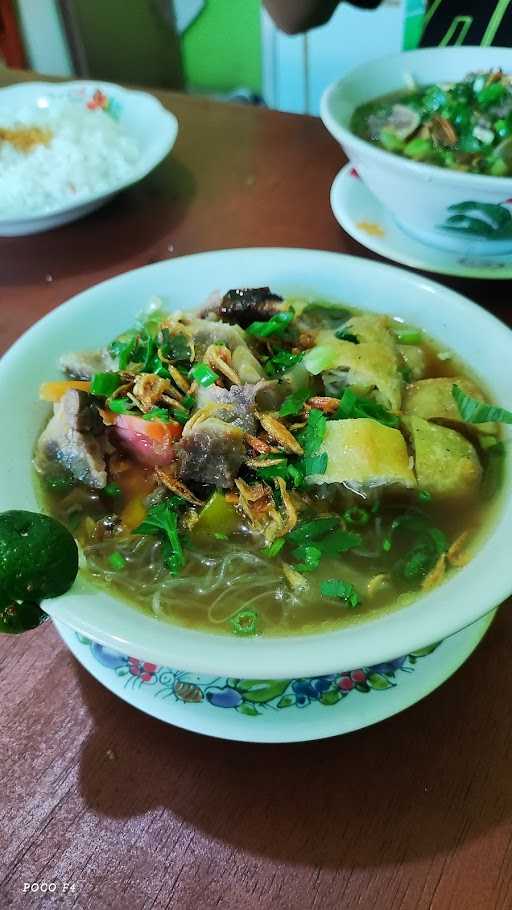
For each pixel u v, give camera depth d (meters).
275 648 0.18
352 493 0.24
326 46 0.79
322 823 0.19
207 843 0.19
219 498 0.24
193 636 0.18
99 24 0.90
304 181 0.46
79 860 0.19
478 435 0.26
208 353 0.26
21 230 0.42
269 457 0.24
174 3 0.87
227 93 0.93
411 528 0.24
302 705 0.21
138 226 0.43
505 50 0.41
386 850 0.18
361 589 0.22
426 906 0.17
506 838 0.19
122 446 0.26
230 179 0.46
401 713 0.21
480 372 0.28
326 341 0.28
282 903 0.18
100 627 0.18
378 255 0.39
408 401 0.27
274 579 0.23
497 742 0.20
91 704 0.22
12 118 0.50
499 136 0.36
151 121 0.49
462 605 0.18
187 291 0.31
